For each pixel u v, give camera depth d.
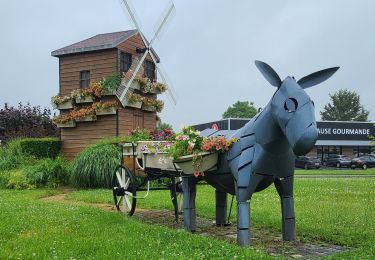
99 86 21.77
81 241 7.23
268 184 7.50
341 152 62.25
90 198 14.54
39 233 7.91
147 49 24.06
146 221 10.46
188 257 6.29
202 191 16.56
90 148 19.11
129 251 6.61
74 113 22.42
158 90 24.53
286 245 7.70
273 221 9.88
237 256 6.32
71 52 22.91
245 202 7.25
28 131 29.02
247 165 7.15
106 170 18.03
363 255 6.83
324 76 6.80
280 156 7.09
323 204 12.98
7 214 9.92
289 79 6.55
